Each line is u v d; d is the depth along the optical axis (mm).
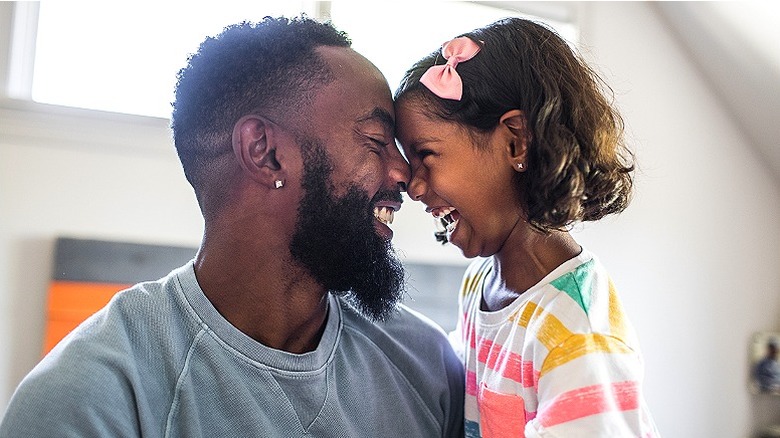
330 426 917
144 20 2391
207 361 888
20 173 2158
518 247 1054
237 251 927
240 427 872
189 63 997
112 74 2359
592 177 1021
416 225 2559
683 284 2930
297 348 966
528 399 958
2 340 2109
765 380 2979
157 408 853
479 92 1026
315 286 950
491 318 1059
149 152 2281
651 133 2896
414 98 1052
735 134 3047
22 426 789
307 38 973
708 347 2955
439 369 1083
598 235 2805
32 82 2234
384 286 981
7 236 2135
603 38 2830
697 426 2916
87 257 2162
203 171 957
